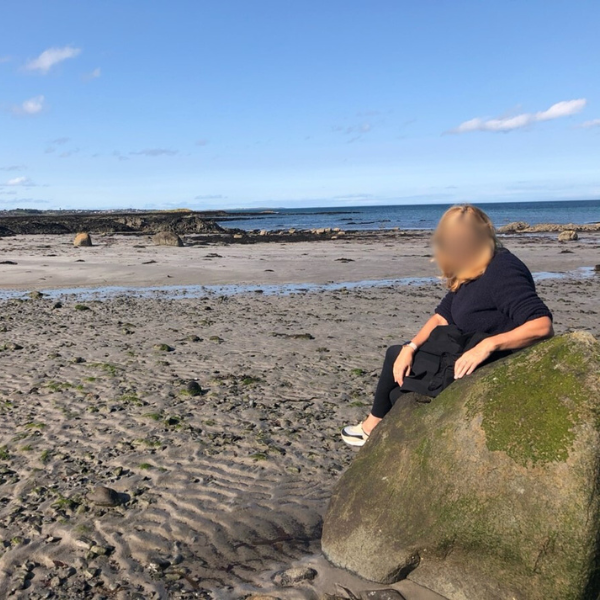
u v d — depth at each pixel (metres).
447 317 4.25
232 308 14.57
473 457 3.43
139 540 4.27
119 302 15.71
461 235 3.90
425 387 4.05
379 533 3.72
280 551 4.16
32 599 3.63
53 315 13.64
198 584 3.79
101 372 8.61
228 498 4.89
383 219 105.12
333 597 3.60
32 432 6.29
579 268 23.34
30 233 56.59
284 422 6.61
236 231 59.12
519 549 3.21
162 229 59.25
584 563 3.06
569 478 3.12
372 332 11.55
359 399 7.44
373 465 3.97
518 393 3.43
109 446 5.93
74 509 4.69
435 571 3.53
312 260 26.97
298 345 10.44
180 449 5.86
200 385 8.00
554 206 193.75
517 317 3.77
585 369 3.31
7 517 4.56
